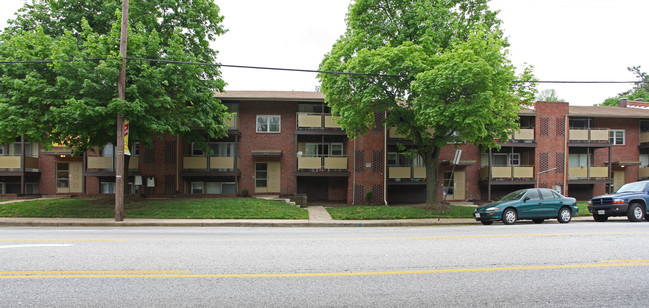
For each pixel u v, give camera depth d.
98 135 16.52
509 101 17.52
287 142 24.33
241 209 16.69
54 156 23.86
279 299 4.68
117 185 14.30
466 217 16.55
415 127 18.48
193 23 18.06
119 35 14.68
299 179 25.00
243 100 23.94
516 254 7.27
